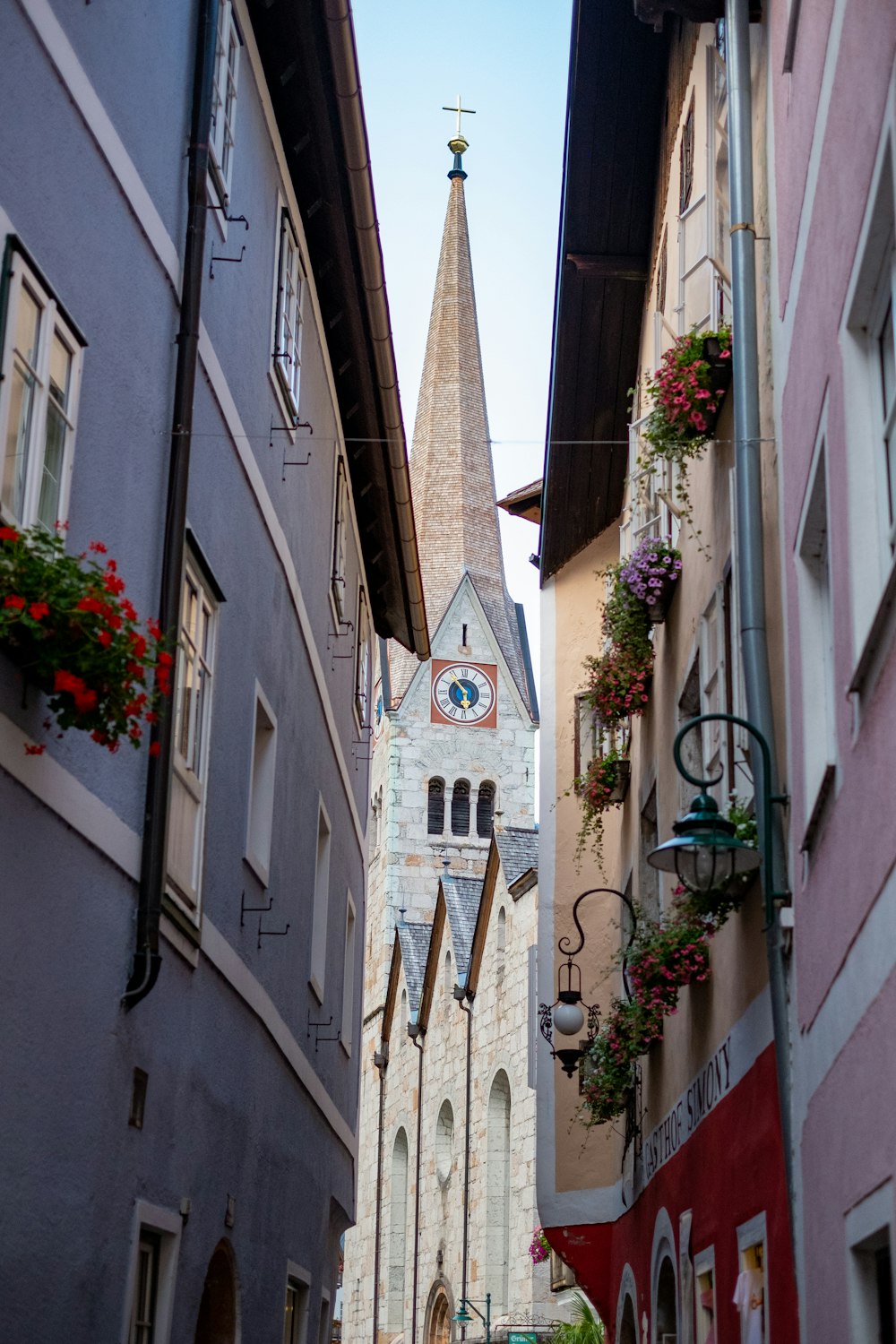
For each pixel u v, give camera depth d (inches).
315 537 616.7
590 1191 725.9
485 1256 1727.4
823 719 302.8
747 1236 361.1
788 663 330.0
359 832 815.1
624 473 756.6
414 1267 2023.9
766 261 382.0
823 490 291.4
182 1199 388.5
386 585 851.4
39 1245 288.2
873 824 229.8
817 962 287.4
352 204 554.9
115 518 337.1
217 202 427.2
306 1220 597.9
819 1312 284.2
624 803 687.7
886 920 220.2
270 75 512.1
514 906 1731.1
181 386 379.6
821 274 281.0
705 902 372.8
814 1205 289.7
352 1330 2305.6
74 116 313.3
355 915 796.6
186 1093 393.7
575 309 678.5
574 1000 618.2
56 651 257.6
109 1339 329.1
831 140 268.8
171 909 370.6
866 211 229.3
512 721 2957.7
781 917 320.8
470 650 2970.0
